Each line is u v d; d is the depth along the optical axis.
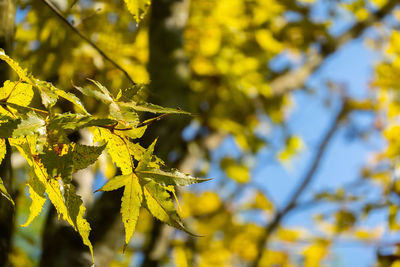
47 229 1.97
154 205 1.07
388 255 2.54
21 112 1.03
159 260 2.50
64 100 1.42
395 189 2.67
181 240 3.06
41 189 1.04
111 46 2.30
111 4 2.28
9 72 1.34
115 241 1.99
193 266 2.99
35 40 2.33
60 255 1.90
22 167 1.68
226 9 3.07
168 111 1.07
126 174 1.07
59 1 2.22
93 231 1.95
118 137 1.07
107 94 1.07
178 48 2.26
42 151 1.02
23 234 2.29
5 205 1.33
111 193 1.98
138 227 2.89
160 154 2.00
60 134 1.02
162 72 2.15
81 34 1.32
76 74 1.94
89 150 1.03
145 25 2.39
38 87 1.04
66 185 1.02
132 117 1.06
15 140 1.03
